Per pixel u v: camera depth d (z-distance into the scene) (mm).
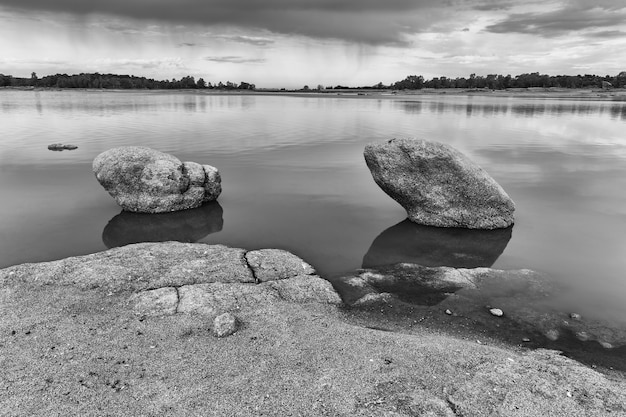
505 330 9023
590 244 13539
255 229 14648
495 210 14898
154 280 9977
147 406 6234
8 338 7707
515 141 30609
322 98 106438
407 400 6473
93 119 42688
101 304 8984
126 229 14414
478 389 6727
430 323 9250
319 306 9562
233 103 76938
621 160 24438
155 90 175750
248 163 23469
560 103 76812
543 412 6273
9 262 11812
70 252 12555
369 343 7945
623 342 8602
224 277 10297
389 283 10984
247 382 6777
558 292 10594
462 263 12383
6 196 17219
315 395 6527
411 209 15602
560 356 7953
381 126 39312
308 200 17656
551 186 19391
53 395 6375
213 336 8000
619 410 6312
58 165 21938
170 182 16141
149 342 7754
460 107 66000
